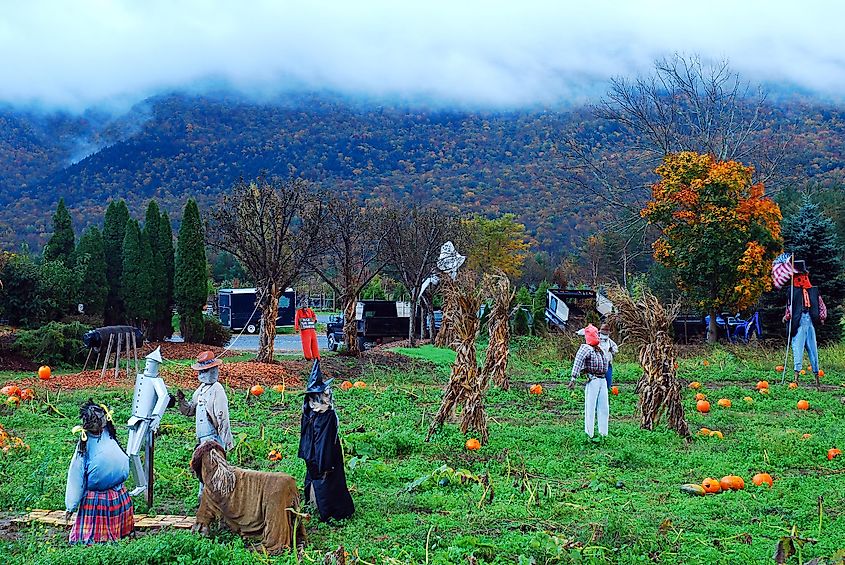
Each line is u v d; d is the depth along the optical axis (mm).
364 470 10406
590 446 12547
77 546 7156
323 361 23562
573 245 77625
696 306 30953
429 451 11906
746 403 16891
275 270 22328
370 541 7902
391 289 54000
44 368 18172
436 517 8633
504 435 13180
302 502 8719
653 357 13719
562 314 32219
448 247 26594
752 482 10344
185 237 30047
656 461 11547
